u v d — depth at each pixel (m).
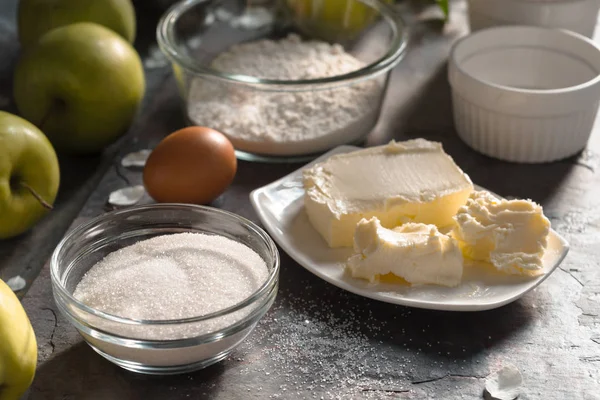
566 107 0.81
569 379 0.68
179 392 0.67
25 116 0.83
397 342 0.70
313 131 0.83
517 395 0.67
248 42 0.94
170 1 1.02
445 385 0.67
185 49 0.91
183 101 0.86
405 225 0.73
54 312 0.72
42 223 0.80
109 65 0.81
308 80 0.81
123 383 0.67
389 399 0.67
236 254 0.71
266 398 0.67
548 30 0.88
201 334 0.65
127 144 0.87
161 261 0.70
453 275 0.71
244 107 0.85
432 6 1.06
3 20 0.97
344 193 0.75
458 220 0.73
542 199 0.81
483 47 0.89
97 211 0.80
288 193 0.79
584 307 0.72
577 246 0.77
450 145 0.87
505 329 0.71
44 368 0.68
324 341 0.70
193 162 0.77
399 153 0.78
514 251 0.72
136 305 0.67
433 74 0.96
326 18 0.93
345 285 0.71
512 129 0.83
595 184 0.82
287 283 0.74
